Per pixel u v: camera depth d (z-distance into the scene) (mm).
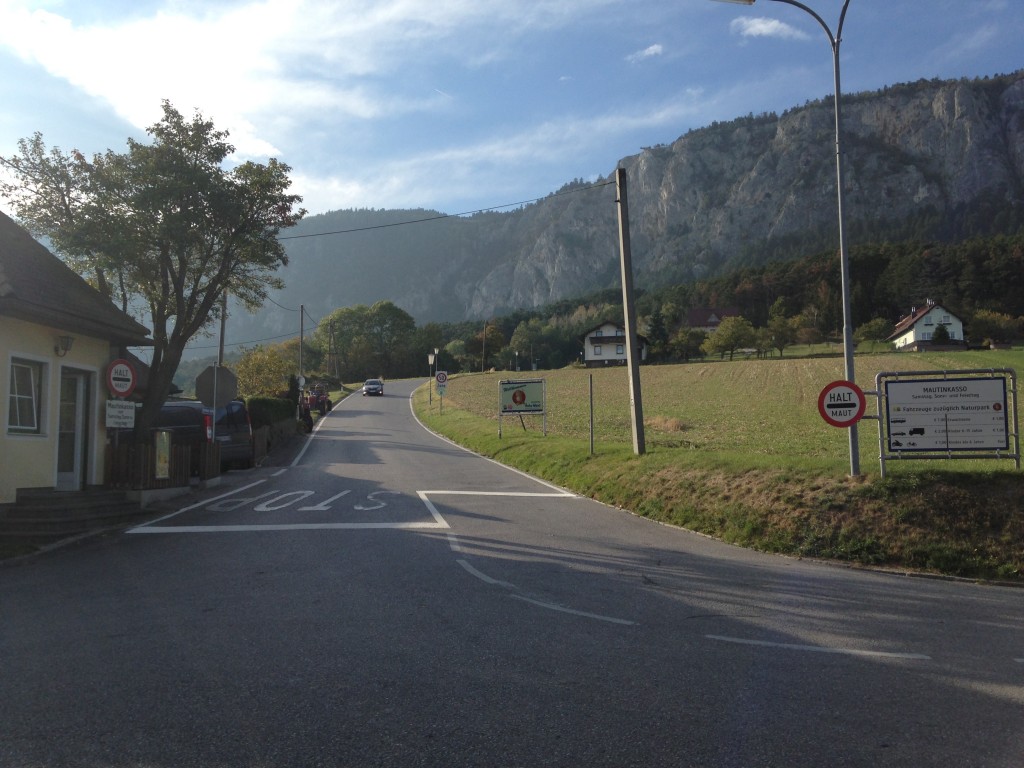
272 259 20219
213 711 4711
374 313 132375
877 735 4375
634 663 5645
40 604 7664
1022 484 10016
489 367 125938
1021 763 4027
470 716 4617
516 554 9977
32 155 18000
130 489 14906
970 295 97250
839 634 6516
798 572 9180
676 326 128000
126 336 15336
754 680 5301
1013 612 7398
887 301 104500
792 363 69250
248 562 9570
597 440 25703
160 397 18750
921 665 5676
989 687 5203
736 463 13648
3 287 11797
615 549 10445
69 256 18641
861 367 60188
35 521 11766
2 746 4242
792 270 127438
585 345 112750
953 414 11008
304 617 6926
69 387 15023
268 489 17625
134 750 4176
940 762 4035
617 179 18719
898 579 8945
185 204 18172
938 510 10039
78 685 5211
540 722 4531
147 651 5977
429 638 6258
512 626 6625
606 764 3984
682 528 12289
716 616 7055
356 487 17609
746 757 4074
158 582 8578
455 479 19219
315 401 51844
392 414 52906
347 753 4117
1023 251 95438
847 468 11875
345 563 9375
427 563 9359
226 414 22594
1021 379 43969
